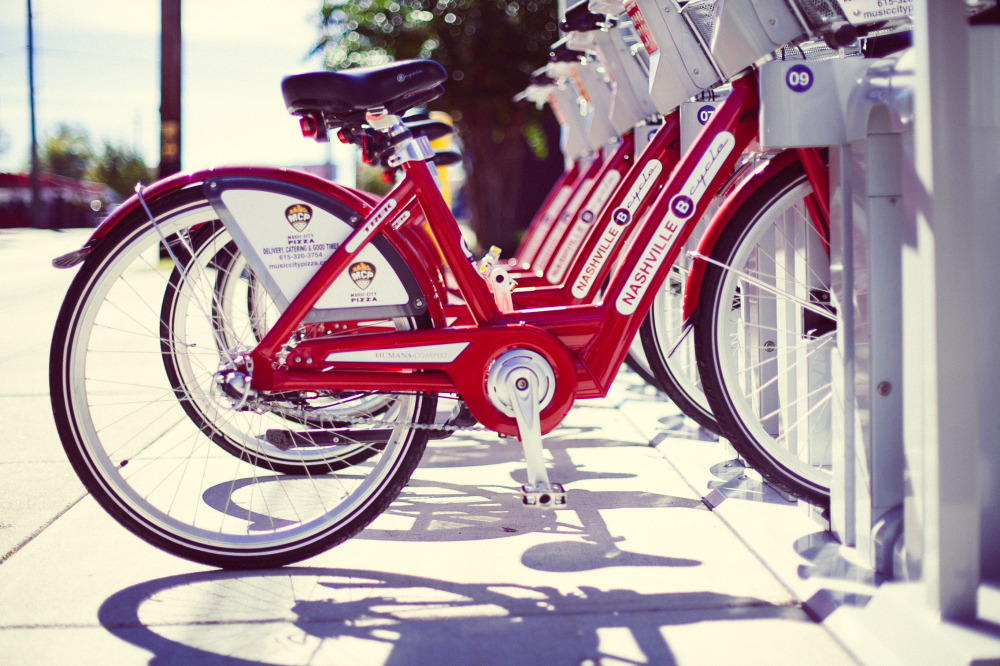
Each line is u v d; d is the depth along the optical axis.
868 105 1.59
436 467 2.61
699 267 1.95
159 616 1.62
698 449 2.62
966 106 1.33
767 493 2.17
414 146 1.80
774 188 1.91
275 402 1.82
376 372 1.80
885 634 1.40
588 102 3.72
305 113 1.79
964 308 1.34
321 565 1.85
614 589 1.68
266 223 1.78
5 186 23.81
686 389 2.55
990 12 1.47
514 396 1.77
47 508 2.21
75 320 1.77
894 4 1.76
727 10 1.80
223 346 1.89
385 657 1.45
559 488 1.76
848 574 1.65
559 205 4.27
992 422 1.50
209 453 2.63
